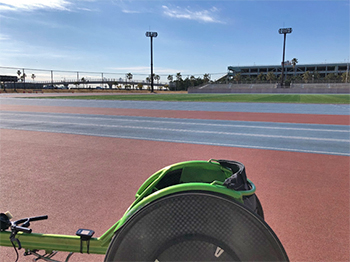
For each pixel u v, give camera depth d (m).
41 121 13.77
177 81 127.38
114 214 3.70
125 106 24.02
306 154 7.08
